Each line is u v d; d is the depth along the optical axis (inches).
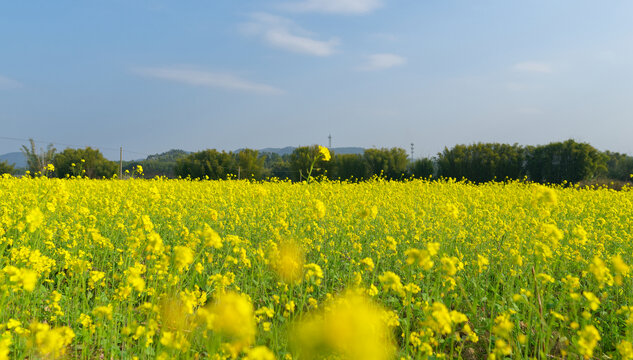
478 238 265.9
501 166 1493.6
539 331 153.1
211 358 98.9
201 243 245.6
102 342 143.0
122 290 133.2
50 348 102.6
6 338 119.0
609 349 170.9
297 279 173.5
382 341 124.2
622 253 271.1
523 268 220.2
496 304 188.4
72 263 165.9
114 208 292.7
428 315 125.9
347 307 44.2
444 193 578.6
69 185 518.0
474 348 171.0
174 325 133.4
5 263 203.0
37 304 174.4
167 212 289.3
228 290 196.9
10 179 556.1
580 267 243.0
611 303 199.9
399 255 263.7
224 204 375.6
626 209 432.8
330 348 40.6
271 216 326.3
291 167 1711.4
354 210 329.4
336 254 236.8
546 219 321.4
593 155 1424.7
